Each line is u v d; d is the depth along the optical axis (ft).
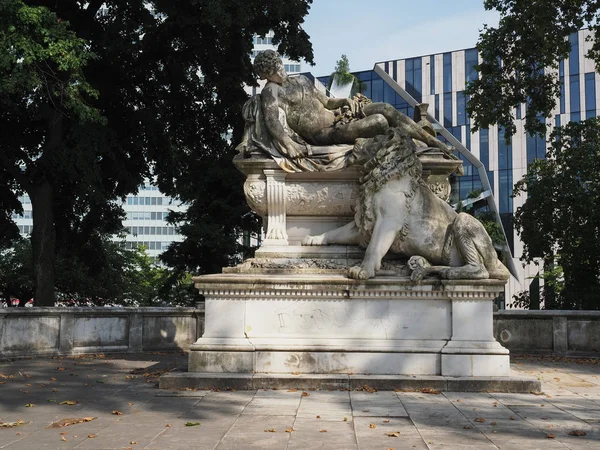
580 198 72.95
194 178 71.00
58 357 39.34
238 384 25.02
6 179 69.21
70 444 16.83
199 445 16.62
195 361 26.27
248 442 16.92
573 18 57.36
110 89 64.18
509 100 61.00
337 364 25.98
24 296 116.88
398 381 24.88
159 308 44.47
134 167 69.00
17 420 19.94
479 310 26.05
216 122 71.61
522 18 56.24
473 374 25.54
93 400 23.24
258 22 60.95
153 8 64.34
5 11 44.55
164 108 70.23
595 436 17.84
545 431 18.42
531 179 79.71
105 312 42.34
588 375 32.04
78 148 57.21
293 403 22.20
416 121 31.55
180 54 66.90
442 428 18.61
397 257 27.91
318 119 30.12
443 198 29.48
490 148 163.53
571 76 156.25
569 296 73.97
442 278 26.18
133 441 17.04
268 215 29.66
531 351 42.06
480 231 26.66
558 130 75.41
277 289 26.63
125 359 38.32
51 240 63.26
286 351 26.08
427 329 26.40
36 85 47.80
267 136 29.71
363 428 18.51
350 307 26.73
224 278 26.58
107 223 76.38
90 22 63.72
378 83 164.45
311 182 29.48
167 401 22.75
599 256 72.38
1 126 63.00
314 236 29.27
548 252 78.74
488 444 16.83
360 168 28.63
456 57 163.63
